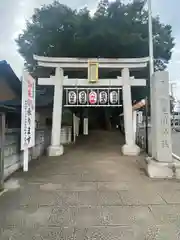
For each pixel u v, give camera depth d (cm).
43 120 1492
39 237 269
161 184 486
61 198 401
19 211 345
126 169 630
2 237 269
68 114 1534
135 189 453
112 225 299
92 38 1113
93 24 1151
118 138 1445
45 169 633
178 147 1212
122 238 267
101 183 496
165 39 1417
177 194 422
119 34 1128
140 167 654
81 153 922
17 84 1135
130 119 888
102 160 766
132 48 1191
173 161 580
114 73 1201
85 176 557
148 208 356
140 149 938
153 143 595
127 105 888
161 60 1527
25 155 611
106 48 1180
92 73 863
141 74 1333
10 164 571
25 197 406
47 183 496
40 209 352
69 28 1168
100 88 875
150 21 891
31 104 638
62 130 1222
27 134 609
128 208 356
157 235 273
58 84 877
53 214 334
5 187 465
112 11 1202
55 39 1188
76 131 1568
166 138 551
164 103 557
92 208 356
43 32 1241
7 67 984
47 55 1285
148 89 1454
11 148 579
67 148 1070
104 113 2111
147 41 1148
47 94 1457
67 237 269
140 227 294
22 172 597
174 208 355
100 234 276
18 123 903
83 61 867
